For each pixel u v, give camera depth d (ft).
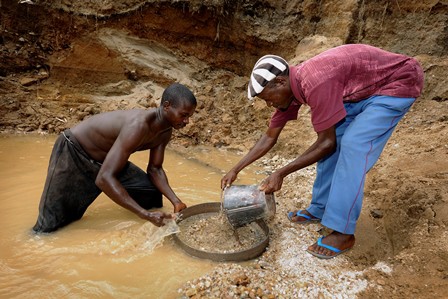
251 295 8.14
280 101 9.20
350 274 9.02
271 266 9.38
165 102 9.93
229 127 19.99
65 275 8.89
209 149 18.47
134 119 9.93
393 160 14.14
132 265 9.34
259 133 19.45
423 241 9.39
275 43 23.89
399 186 12.01
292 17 23.84
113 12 21.80
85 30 21.59
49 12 21.08
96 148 10.50
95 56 21.95
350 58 8.96
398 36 21.62
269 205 9.45
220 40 24.13
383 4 21.43
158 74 23.00
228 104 21.99
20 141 17.76
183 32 23.58
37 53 21.68
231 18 23.56
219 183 14.53
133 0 21.93
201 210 11.35
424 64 19.13
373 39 21.86
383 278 8.69
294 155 17.35
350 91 9.35
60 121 19.67
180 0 22.21
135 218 11.63
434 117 17.12
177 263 9.43
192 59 24.18
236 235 10.11
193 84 23.36
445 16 20.54
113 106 20.93
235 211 9.46
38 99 20.84
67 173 10.37
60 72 21.81
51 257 9.51
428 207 10.33
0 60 21.01
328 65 8.70
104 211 12.03
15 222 11.06
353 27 21.85
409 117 17.58
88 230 10.80
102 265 9.30
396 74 9.16
